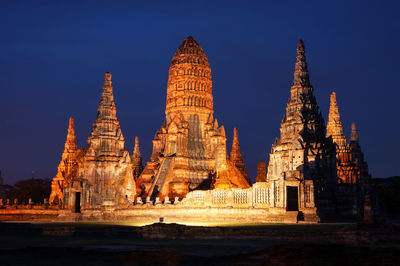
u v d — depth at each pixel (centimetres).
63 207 9288
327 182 8344
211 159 12169
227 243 4788
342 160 10244
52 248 4594
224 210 7994
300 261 3869
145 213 8812
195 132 12438
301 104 8938
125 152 9762
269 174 9500
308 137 8450
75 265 3906
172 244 4794
